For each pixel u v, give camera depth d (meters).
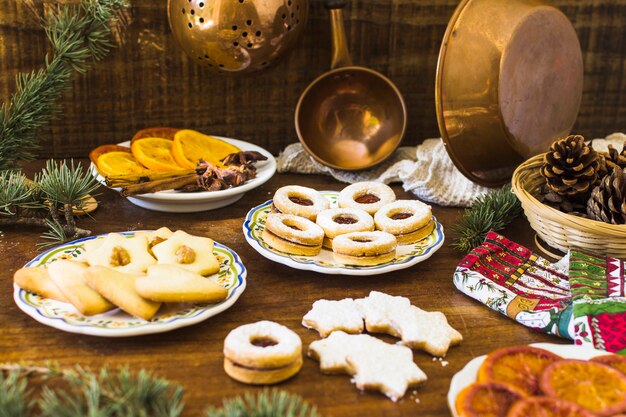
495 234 0.84
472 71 0.91
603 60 1.14
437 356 0.70
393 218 0.88
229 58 0.94
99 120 1.06
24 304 0.71
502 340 0.73
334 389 0.66
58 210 0.89
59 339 0.71
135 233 0.82
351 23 1.07
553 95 0.97
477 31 0.90
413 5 1.08
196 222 0.92
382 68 1.10
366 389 0.66
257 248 0.82
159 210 0.94
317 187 1.02
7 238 0.86
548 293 0.78
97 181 0.96
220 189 0.93
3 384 0.60
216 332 0.72
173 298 0.70
